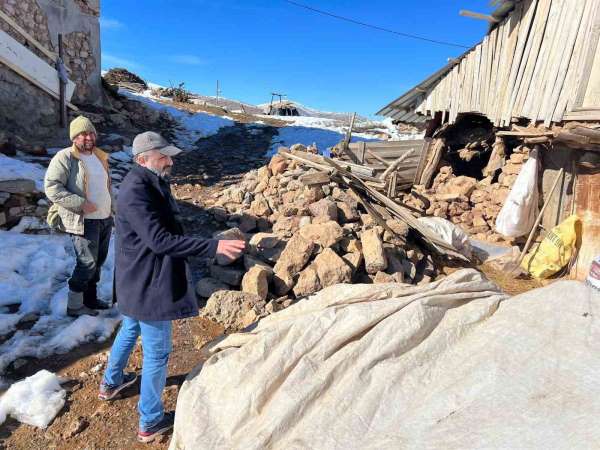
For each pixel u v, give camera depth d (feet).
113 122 41.34
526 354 6.38
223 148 43.09
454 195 28.96
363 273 16.37
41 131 34.45
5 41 31.07
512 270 21.79
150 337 7.62
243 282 13.93
